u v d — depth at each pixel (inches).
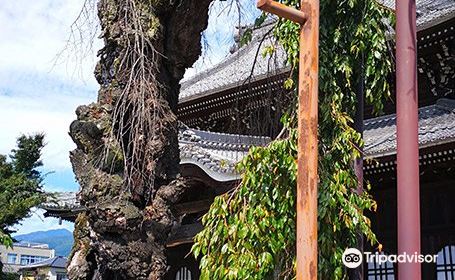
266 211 219.1
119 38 264.2
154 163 257.6
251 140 357.7
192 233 490.3
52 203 626.5
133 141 251.3
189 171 434.6
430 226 434.3
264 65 560.1
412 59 203.2
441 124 433.7
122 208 248.8
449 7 530.9
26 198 654.5
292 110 240.8
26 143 781.3
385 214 455.5
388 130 474.3
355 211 219.3
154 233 258.4
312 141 173.3
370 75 247.9
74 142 273.7
